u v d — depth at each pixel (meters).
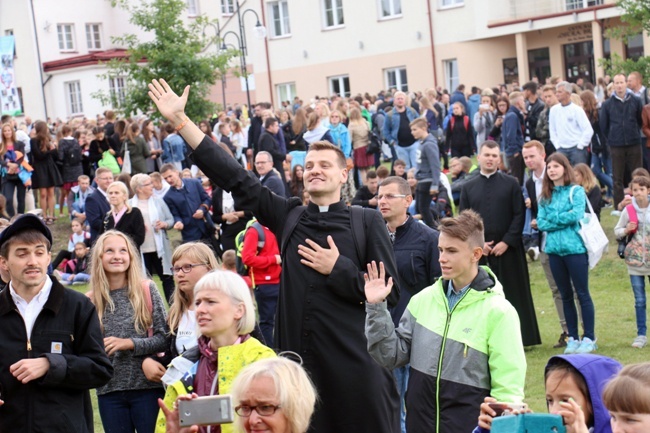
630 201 10.23
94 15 50.12
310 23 44.03
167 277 13.49
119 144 21.59
